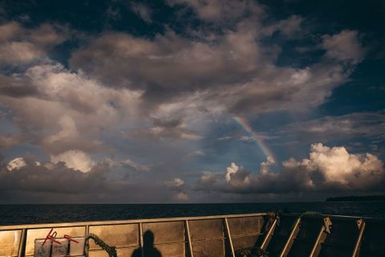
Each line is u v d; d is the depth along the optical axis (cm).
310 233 885
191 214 7838
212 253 915
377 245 723
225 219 953
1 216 7144
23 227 685
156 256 827
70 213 9062
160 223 855
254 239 994
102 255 762
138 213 8712
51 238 708
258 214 1020
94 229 765
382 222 732
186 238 881
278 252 928
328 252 809
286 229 962
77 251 725
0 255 652
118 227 796
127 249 792
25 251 682
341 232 812
